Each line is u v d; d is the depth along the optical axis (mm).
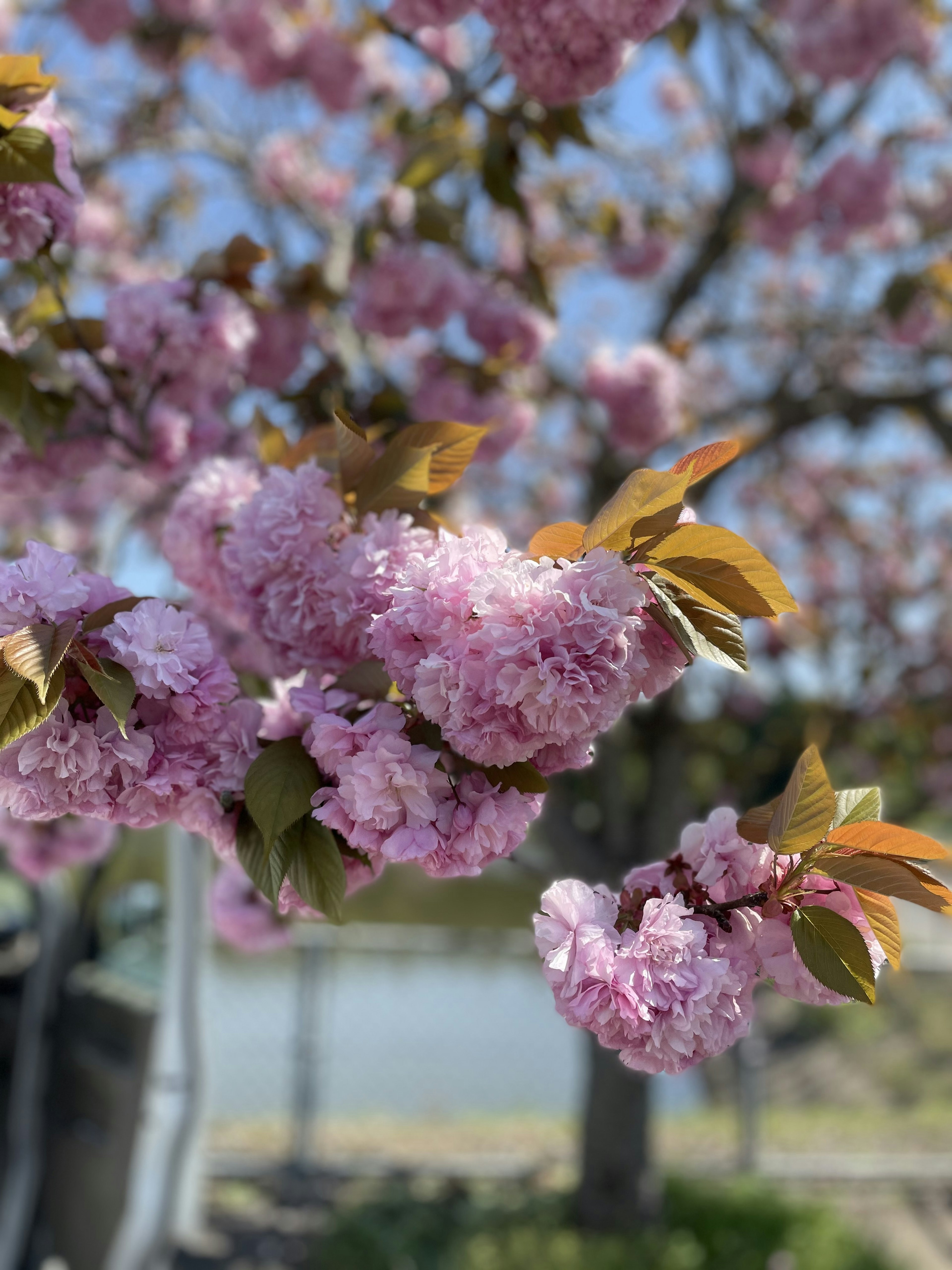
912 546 6281
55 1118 3562
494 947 6484
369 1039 8438
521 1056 8359
